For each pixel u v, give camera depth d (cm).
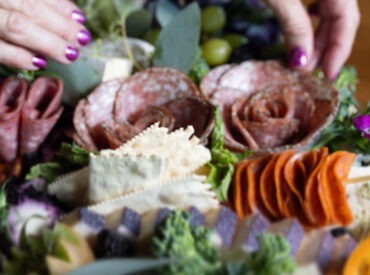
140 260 27
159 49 46
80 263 28
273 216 34
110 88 42
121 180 32
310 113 43
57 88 41
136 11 50
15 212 32
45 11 40
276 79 45
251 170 35
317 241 29
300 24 47
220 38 52
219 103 44
